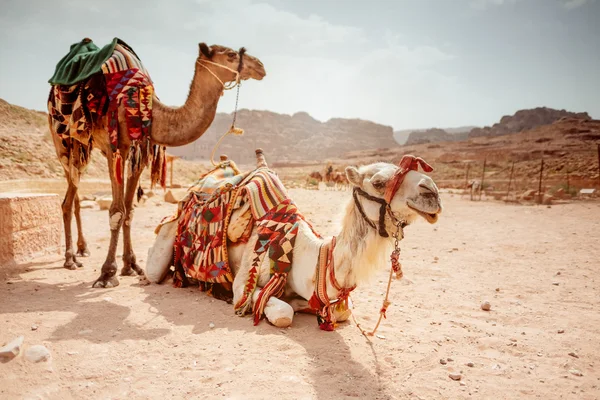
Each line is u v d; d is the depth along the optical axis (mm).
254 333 4652
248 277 5301
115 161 6117
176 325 4871
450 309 5914
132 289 6164
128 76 6086
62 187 19703
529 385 3807
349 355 4246
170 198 19000
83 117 6348
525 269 8273
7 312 4973
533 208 20156
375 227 4152
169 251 6461
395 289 6855
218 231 5695
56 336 4383
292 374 3805
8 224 7031
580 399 3592
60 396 3426
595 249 10125
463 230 13375
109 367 3855
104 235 10695
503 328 5211
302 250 4957
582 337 4938
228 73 6195
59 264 7434
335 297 4695
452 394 3619
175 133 6191
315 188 41625
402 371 3990
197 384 3627
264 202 5441
